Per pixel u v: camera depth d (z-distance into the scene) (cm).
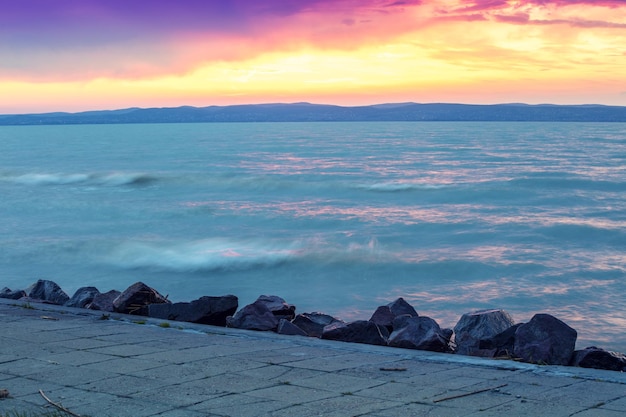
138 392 648
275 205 5272
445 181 7006
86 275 2728
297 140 19762
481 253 3106
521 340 910
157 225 4200
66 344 870
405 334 991
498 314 1016
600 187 6241
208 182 7188
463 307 2170
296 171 8631
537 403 607
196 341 898
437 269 2730
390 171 8569
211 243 3441
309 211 4831
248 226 4128
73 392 649
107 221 4406
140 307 1219
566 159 10538
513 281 2525
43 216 4694
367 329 1006
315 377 706
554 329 905
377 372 730
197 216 4584
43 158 12000
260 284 2562
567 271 2683
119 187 6988
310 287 2503
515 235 3600
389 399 622
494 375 717
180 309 1172
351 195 5984
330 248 3259
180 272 2769
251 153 13138
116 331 966
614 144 15800
